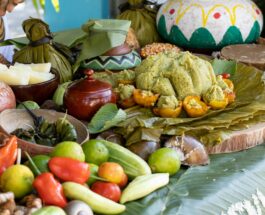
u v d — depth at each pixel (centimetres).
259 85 154
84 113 135
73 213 95
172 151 118
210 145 130
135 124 126
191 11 201
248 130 134
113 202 101
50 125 124
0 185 100
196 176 119
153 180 109
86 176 103
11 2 147
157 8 224
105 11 246
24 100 144
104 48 167
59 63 166
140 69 149
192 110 134
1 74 142
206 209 109
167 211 106
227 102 140
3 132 118
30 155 115
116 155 113
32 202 95
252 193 119
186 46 206
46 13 224
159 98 138
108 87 138
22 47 180
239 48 195
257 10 212
